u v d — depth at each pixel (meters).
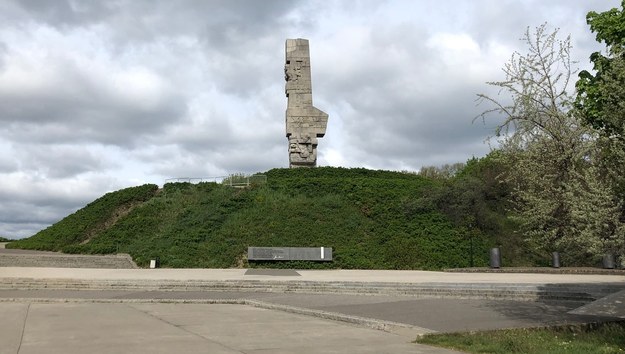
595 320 14.50
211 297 21.23
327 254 35.34
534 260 36.62
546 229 13.73
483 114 14.05
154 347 10.66
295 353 10.20
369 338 12.22
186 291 23.44
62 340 11.44
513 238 38.41
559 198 12.93
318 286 23.34
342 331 13.28
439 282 22.77
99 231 43.00
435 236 38.47
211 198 45.34
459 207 40.19
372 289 22.52
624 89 10.77
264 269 33.53
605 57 12.62
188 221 41.12
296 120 54.44
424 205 41.62
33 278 24.06
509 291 20.83
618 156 10.94
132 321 14.65
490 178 41.94
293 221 40.19
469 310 17.28
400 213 41.62
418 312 16.77
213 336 12.22
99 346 10.73
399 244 37.09
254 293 22.77
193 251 36.28
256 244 37.03
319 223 40.03
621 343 11.44
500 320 14.97
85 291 23.12
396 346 11.17
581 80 13.71
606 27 13.65
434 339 11.80
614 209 10.59
